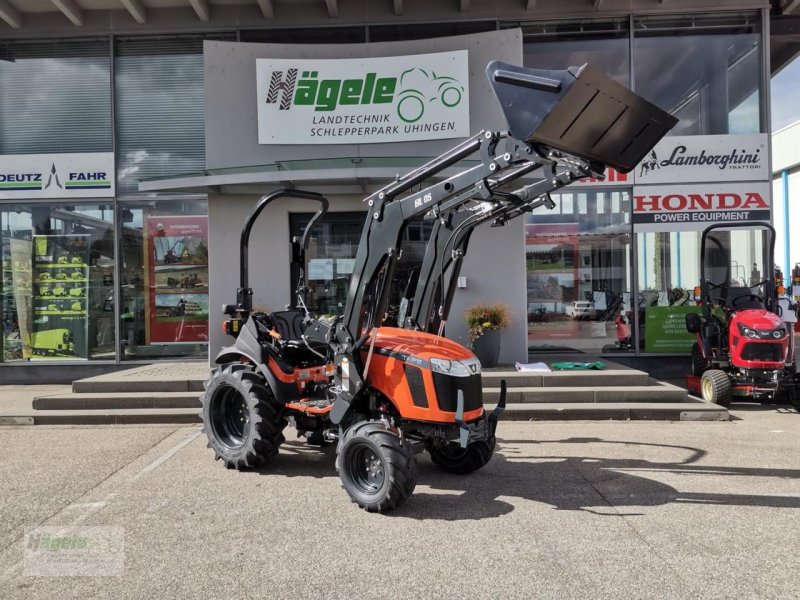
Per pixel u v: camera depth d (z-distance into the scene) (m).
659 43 10.83
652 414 7.47
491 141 4.41
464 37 9.87
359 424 4.58
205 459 5.93
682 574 3.42
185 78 11.07
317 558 3.67
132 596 3.21
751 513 4.36
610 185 10.59
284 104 9.99
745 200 10.42
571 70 3.88
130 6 10.50
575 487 4.97
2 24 11.01
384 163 9.27
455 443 5.11
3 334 11.05
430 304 5.49
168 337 11.01
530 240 10.73
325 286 9.94
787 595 3.18
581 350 10.71
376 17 10.93
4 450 6.29
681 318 10.53
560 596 3.18
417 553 3.73
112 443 6.58
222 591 3.26
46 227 11.04
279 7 11.00
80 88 11.11
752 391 7.71
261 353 5.51
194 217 10.98
